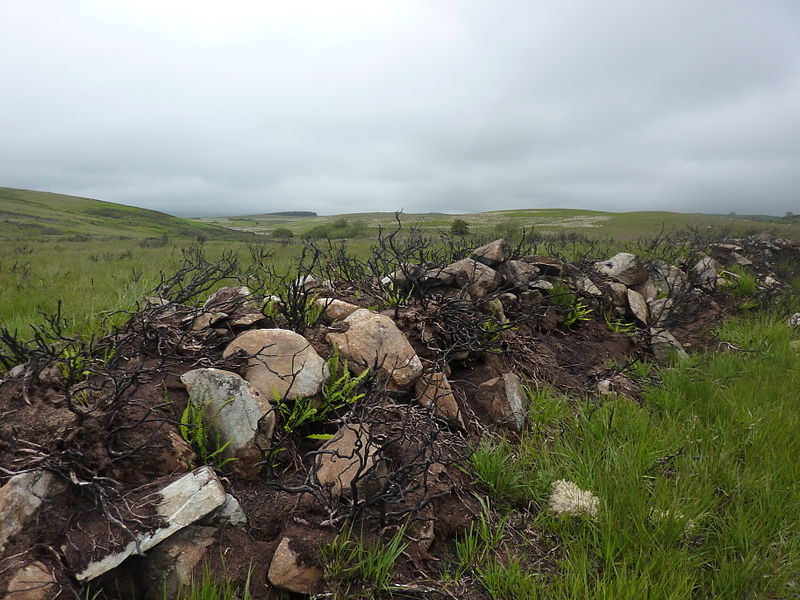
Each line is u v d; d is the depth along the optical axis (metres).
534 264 7.20
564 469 3.51
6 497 2.30
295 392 3.35
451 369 4.69
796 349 6.24
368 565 2.47
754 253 11.91
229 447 2.98
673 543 2.79
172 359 3.68
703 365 5.77
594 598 2.41
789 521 3.00
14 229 55.44
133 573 2.40
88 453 2.68
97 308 5.52
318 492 2.62
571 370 5.43
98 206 119.25
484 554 2.76
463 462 3.42
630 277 7.88
